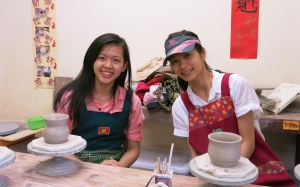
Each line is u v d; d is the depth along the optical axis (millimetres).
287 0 1994
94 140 1455
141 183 870
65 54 2602
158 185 768
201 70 1242
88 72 1448
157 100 1814
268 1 2029
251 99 1238
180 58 1191
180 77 1280
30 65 2723
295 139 2109
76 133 1480
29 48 2697
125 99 1501
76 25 2525
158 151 2283
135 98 1548
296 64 2037
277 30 2041
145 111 1906
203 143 1274
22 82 2781
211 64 2213
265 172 1269
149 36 2340
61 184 862
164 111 1860
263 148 1308
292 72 2055
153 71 1938
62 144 938
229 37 2141
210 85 1292
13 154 855
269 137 2168
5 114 2877
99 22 2461
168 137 2383
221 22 2143
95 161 1438
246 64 2135
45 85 2711
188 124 1336
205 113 1284
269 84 2113
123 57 1438
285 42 2037
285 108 1911
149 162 2035
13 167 983
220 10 2133
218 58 2191
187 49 1146
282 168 1272
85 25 2502
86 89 1450
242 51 2127
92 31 2492
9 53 2771
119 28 2412
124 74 1530
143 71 2107
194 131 1303
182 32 1280
